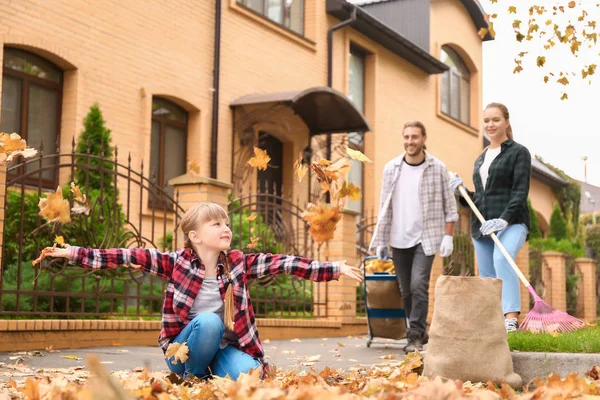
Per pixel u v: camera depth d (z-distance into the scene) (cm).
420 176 706
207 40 1295
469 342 446
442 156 2084
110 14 1113
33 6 996
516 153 606
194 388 374
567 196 2844
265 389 296
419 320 693
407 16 2031
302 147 1512
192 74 1261
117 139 1119
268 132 1442
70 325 658
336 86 1639
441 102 2128
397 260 718
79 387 335
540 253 1723
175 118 1259
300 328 946
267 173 1459
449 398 295
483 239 617
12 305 697
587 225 3509
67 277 694
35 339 629
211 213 407
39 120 1037
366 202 1755
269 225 1010
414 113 1950
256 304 964
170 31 1220
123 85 1133
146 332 743
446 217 705
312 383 397
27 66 1020
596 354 463
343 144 1549
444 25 2114
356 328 1066
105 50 1105
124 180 1119
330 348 771
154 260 406
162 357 620
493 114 614
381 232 715
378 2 2075
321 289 1062
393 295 771
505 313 584
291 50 1492
